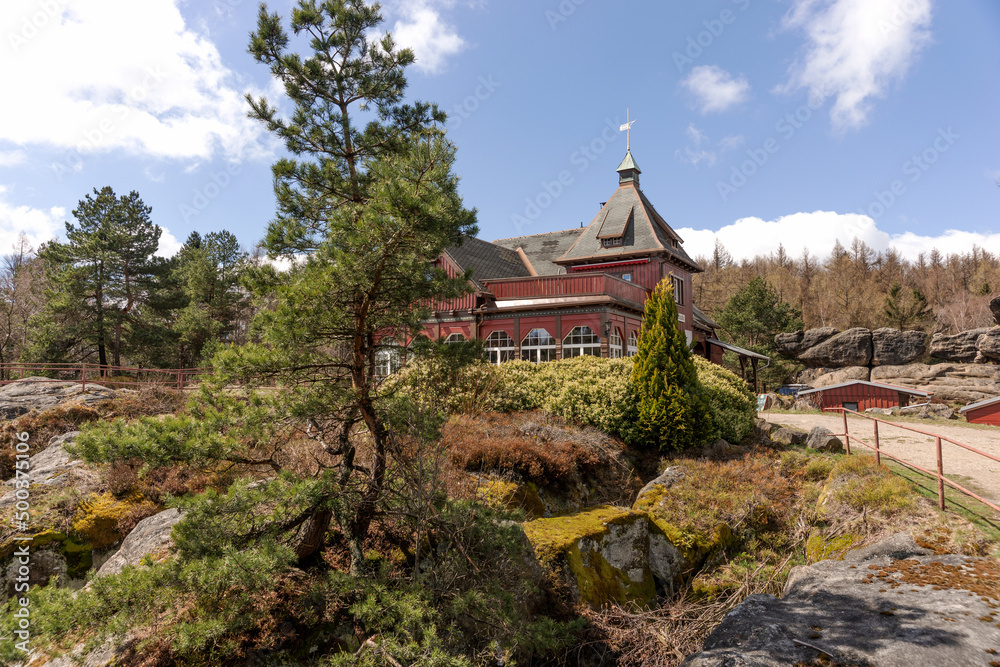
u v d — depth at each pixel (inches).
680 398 535.2
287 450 325.4
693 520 365.1
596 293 808.9
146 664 179.0
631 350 889.5
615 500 453.4
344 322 247.9
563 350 814.5
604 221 1143.0
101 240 1193.4
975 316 2172.7
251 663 185.8
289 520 228.1
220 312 1299.2
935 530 265.6
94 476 419.8
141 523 288.5
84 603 168.1
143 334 1223.5
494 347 852.0
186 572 178.7
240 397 244.2
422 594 201.5
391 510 245.4
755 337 1878.7
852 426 735.7
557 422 543.5
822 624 180.9
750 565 335.6
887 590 202.8
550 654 261.3
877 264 3270.2
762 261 3634.4
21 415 601.9
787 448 566.6
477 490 357.7
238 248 1432.1
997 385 1342.3
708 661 167.5
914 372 1514.5
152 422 210.7
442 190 225.3
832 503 342.3
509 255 1220.5
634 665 264.5
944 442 557.0
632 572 332.2
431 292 250.7
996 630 162.6
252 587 182.5
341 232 235.9
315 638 200.4
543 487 406.0
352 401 254.4
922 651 155.3
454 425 429.7
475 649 214.7
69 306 1160.2
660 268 1059.9
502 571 249.9
